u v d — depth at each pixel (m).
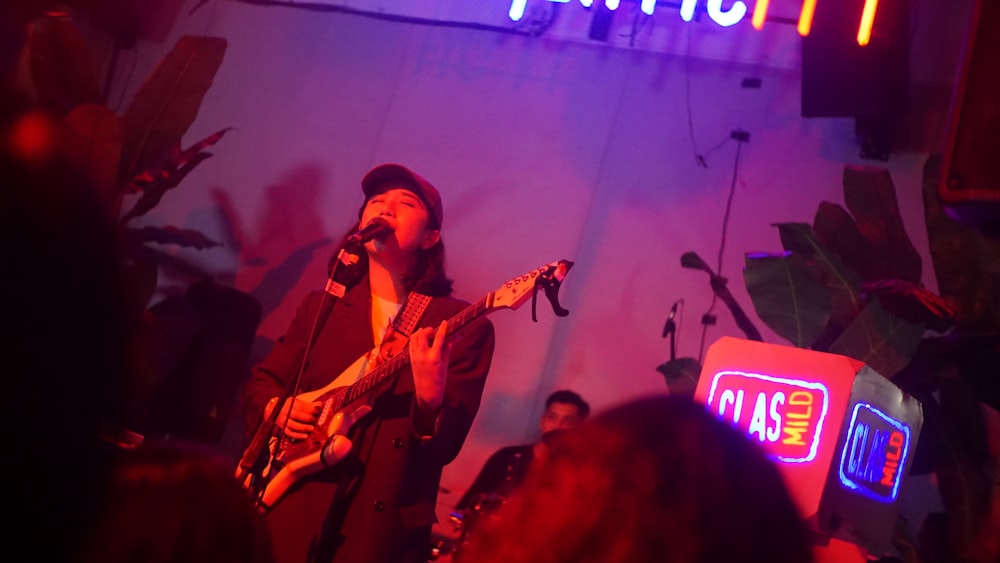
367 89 5.05
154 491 1.08
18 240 0.50
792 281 3.79
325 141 5.03
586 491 0.78
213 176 5.07
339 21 5.18
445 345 2.46
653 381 4.41
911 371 3.67
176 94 4.54
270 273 4.90
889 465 2.26
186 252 4.97
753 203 4.51
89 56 4.50
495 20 5.00
